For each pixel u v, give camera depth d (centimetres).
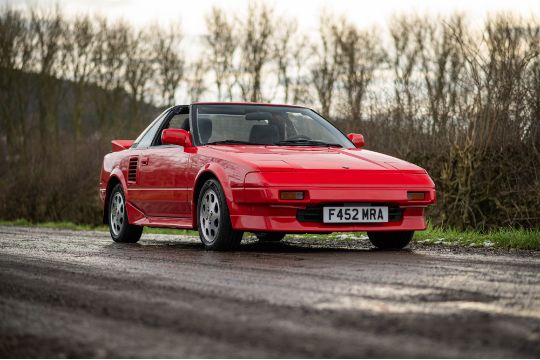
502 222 987
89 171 2178
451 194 1045
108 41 3291
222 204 670
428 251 664
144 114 3027
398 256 604
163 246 777
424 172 686
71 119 3341
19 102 3309
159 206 785
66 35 3325
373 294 378
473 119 1037
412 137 1158
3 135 3256
